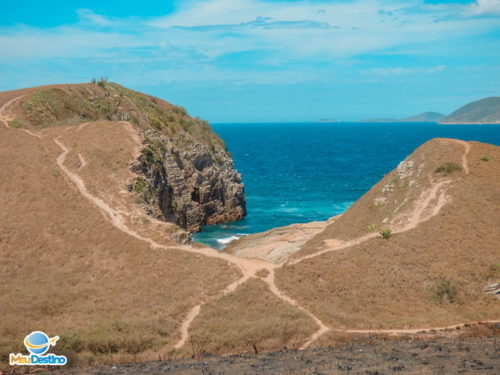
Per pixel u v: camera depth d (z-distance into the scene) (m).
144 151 59.97
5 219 41.75
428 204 43.44
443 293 32.25
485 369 15.72
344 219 53.56
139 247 39.62
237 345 25.11
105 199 48.09
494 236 36.88
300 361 19.44
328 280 34.81
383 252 37.34
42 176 49.94
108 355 23.36
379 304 31.97
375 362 18.19
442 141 54.91
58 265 36.88
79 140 60.22
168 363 20.86
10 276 34.34
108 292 33.03
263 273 36.03
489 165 47.75
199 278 34.94
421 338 24.81
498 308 30.41
